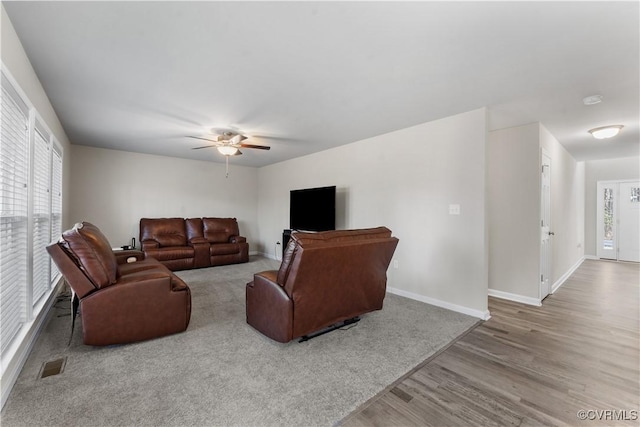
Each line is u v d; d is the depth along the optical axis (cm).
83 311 219
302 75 238
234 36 186
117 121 359
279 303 232
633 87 253
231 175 688
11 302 196
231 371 198
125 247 493
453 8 157
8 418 150
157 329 246
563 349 235
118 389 176
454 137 328
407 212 376
